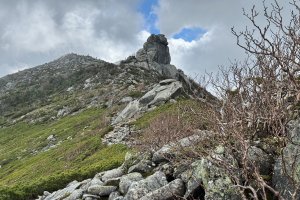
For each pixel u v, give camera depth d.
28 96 147.25
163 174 11.58
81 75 145.75
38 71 193.38
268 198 7.97
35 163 49.34
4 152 74.81
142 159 14.13
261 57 8.27
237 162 8.25
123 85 106.31
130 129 44.44
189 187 9.62
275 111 7.98
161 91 55.19
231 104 8.50
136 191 11.23
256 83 8.64
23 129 98.94
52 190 21.19
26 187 20.91
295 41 7.65
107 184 14.11
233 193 8.09
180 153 11.19
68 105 108.88
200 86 10.94
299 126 7.88
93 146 43.62
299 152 7.39
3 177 51.47
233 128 7.66
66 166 41.03
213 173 8.70
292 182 6.54
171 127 19.83
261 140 9.35
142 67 130.88
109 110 71.50
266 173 8.66
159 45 142.62
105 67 138.75
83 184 16.42
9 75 193.88
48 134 74.81
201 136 10.37
